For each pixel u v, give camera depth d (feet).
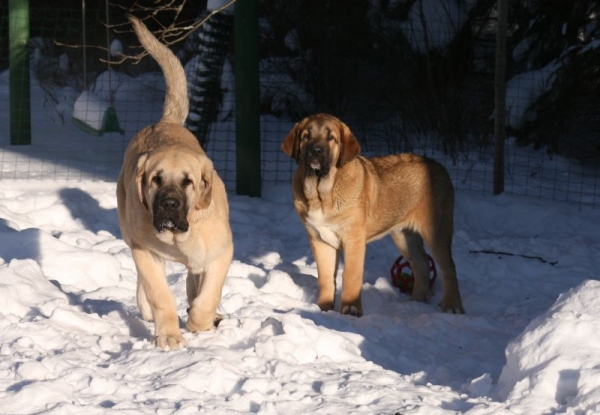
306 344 17.92
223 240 18.17
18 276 21.17
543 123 48.88
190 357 16.47
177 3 63.57
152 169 17.06
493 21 55.88
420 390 15.83
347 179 23.73
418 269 26.66
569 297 16.33
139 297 20.29
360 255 24.25
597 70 47.75
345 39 55.06
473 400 15.12
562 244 32.37
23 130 46.83
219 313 20.56
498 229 35.53
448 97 52.26
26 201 33.55
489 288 27.99
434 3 54.08
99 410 13.69
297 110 56.13
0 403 13.79
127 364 16.44
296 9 57.26
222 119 54.75
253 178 38.58
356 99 54.90
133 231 17.95
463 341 21.72
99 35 66.13
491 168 45.32
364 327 21.54
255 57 37.96
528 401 14.58
